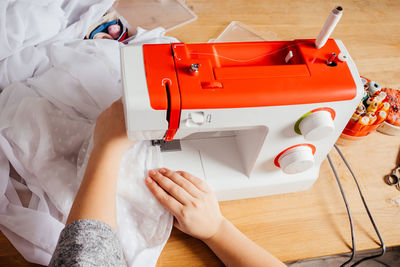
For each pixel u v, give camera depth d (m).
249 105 0.60
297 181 0.81
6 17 0.85
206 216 0.69
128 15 1.11
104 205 0.61
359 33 1.16
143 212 0.71
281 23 1.14
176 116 0.59
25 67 0.86
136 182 0.71
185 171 0.78
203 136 0.84
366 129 0.88
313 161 0.72
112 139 0.68
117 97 0.83
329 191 0.86
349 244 0.79
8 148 0.75
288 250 0.77
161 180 0.71
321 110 0.64
